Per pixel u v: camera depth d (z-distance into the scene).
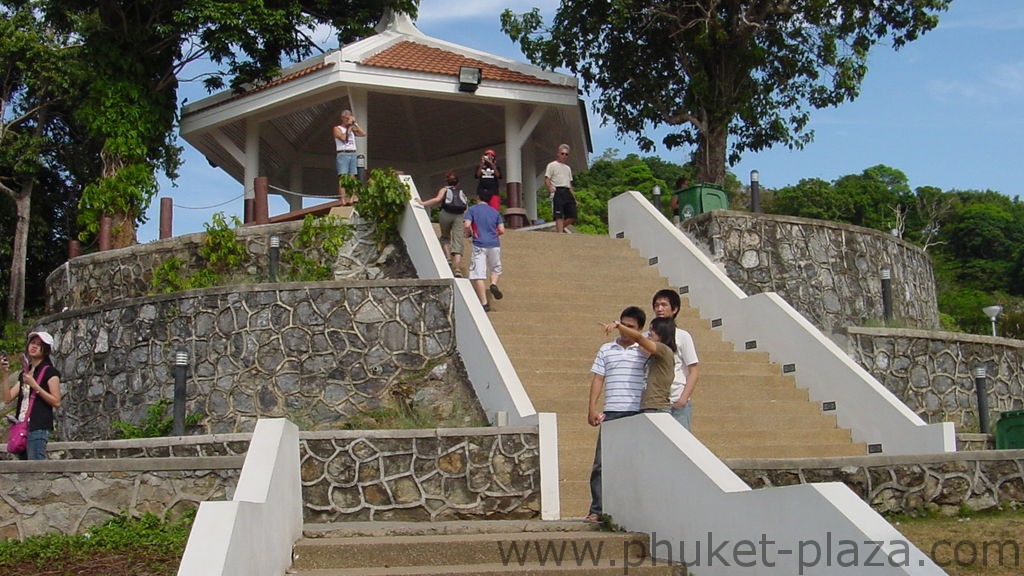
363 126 19.25
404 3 22.55
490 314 12.81
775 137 21.62
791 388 12.39
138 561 7.24
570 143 22.41
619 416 8.02
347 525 8.21
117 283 15.92
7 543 7.89
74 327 14.52
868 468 8.88
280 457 6.87
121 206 18.02
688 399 8.18
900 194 48.47
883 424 11.28
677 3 20.38
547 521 8.20
